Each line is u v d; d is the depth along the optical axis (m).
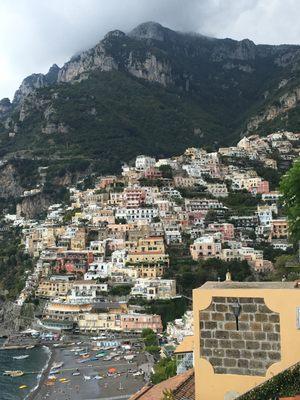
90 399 122.31
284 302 25.61
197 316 27.08
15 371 150.75
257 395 24.36
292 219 52.50
